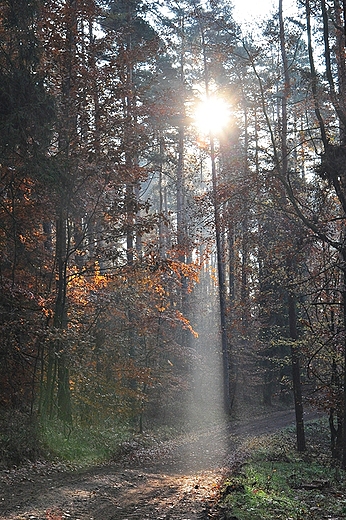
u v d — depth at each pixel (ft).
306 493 44.06
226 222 65.00
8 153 58.03
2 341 57.98
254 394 169.37
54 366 63.26
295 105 64.18
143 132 71.05
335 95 58.70
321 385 77.00
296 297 73.00
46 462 49.62
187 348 100.01
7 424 52.39
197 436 93.04
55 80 67.72
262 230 68.74
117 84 67.56
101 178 65.16
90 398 69.26
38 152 57.82
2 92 55.62
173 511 33.83
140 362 88.99
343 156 58.23
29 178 60.13
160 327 89.25
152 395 102.63
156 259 68.39
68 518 30.76
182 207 128.26
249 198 63.46
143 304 78.02
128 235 68.33
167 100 77.51
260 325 115.44
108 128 65.98
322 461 71.31
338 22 61.72
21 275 66.59
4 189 61.41
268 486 42.80
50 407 62.85
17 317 59.41
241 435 95.04
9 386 63.21
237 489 39.09
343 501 39.99
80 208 65.21
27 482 40.42
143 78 120.06
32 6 59.47
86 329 75.36
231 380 138.21
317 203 63.93
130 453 64.39
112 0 103.19
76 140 66.23
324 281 69.97
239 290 125.18
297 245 62.03
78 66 66.44
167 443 81.10
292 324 78.33
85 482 42.04
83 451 57.36
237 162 67.00
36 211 64.03
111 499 36.65
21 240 66.69
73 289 74.33
